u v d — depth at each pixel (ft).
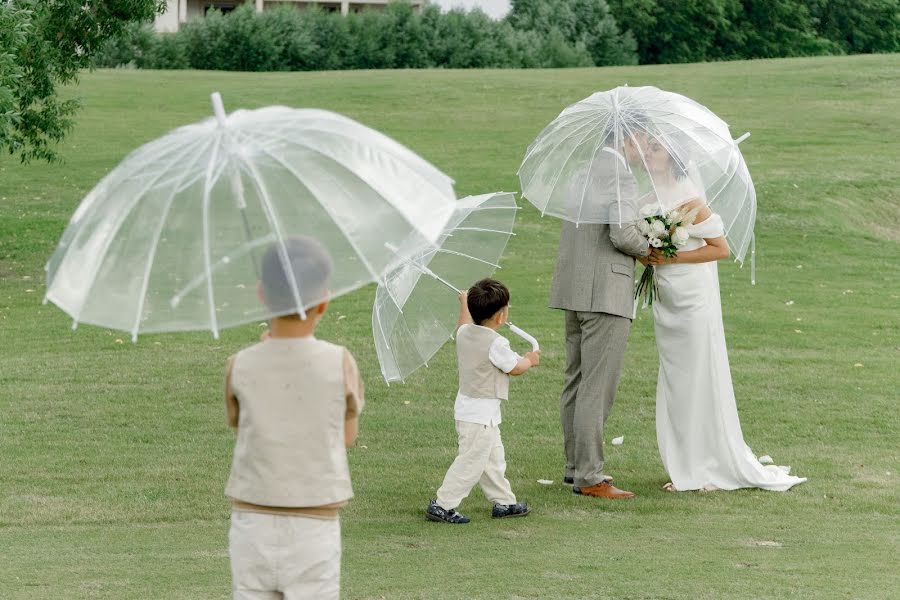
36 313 42.98
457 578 16.42
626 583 16.07
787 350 36.94
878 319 41.65
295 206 10.97
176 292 10.70
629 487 23.06
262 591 11.25
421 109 103.19
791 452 25.70
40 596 15.39
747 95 106.22
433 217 11.41
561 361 35.12
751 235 22.80
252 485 11.18
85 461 24.54
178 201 11.08
